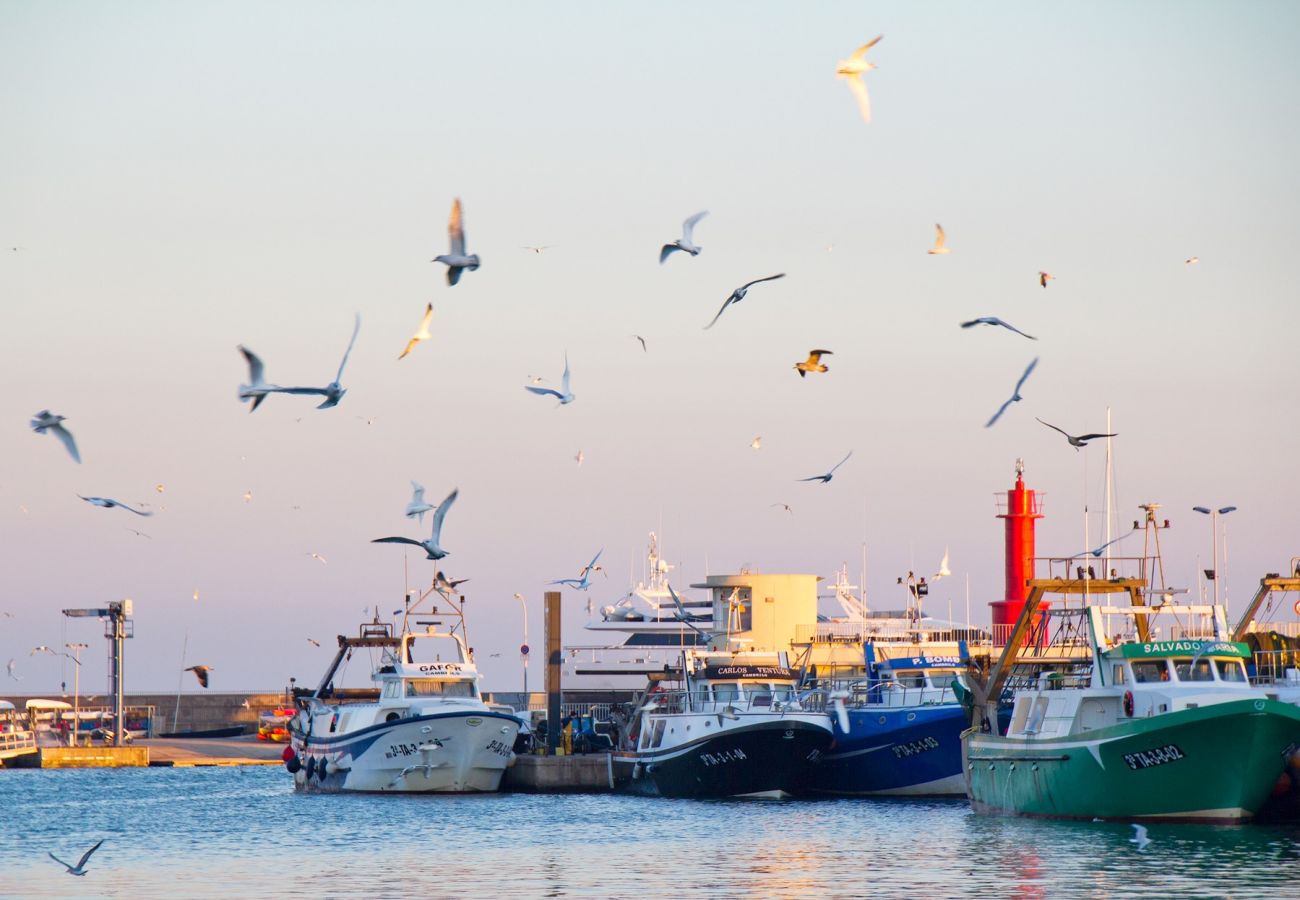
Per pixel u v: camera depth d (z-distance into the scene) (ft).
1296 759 197.67
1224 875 168.96
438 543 164.35
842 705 283.59
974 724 238.27
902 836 211.61
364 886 179.11
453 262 132.26
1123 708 208.54
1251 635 236.84
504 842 217.56
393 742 293.43
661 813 254.06
